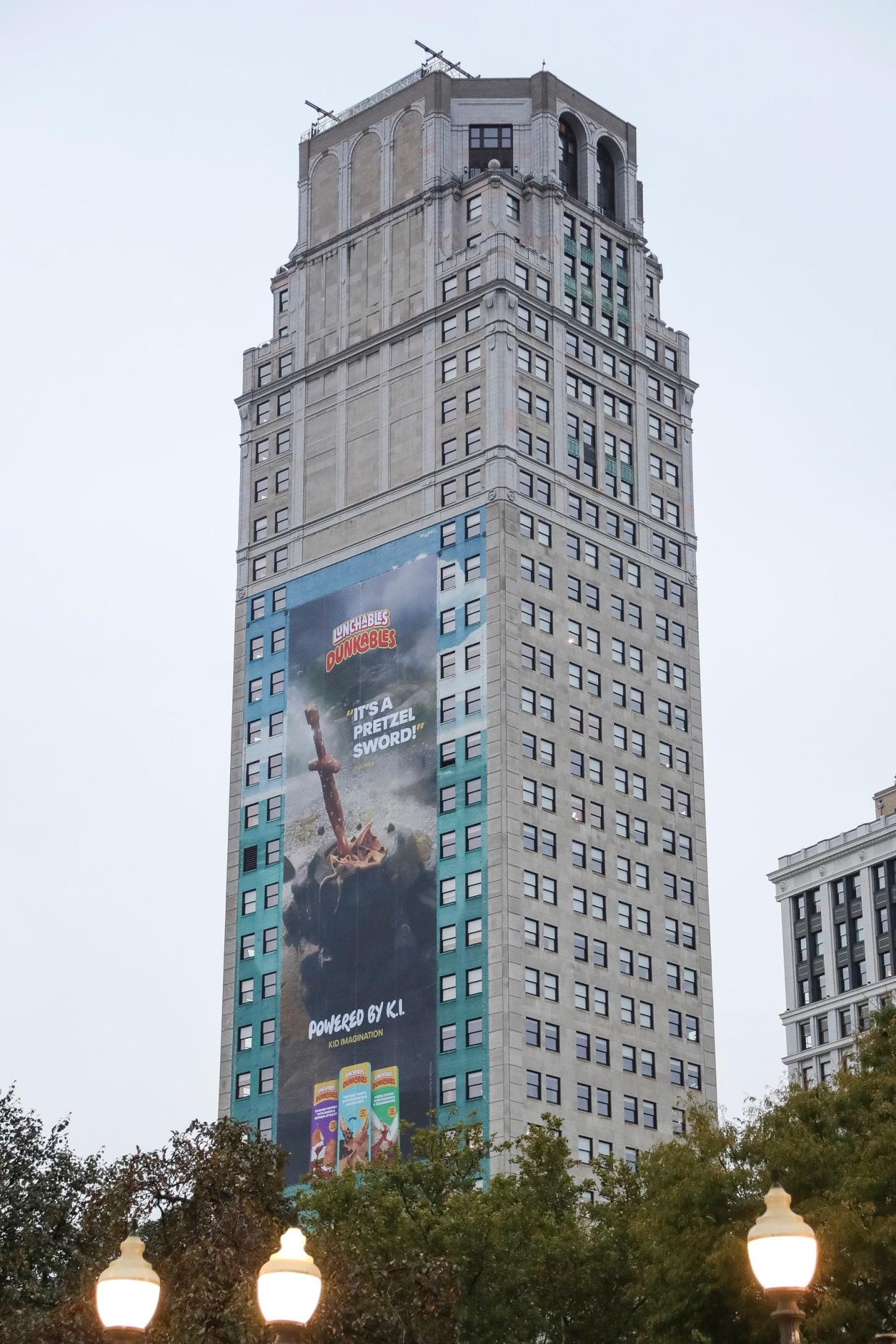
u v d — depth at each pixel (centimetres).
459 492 17962
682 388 19900
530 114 19425
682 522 19462
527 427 18112
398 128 19600
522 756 17075
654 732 18425
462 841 16975
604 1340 9894
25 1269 7862
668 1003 17662
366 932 17350
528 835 16912
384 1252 9712
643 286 19838
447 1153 11325
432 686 17588
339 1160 16838
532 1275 9831
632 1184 10669
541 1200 10725
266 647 18950
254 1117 17550
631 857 17800
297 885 17962
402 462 18475
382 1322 6975
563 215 19188
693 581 19338
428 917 16988
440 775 17300
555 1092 16412
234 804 18700
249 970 18062
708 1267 8088
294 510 19200
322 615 18612
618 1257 9931
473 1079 16262
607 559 18512
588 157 19750
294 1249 3516
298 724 18438
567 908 17050
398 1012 16912
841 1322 7781
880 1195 8181
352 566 18525
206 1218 7206
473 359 18250
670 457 19562
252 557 19388
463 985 16588
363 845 17612
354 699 18088
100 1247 7300
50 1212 8181
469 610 17538
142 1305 3594
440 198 19038
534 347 18450
